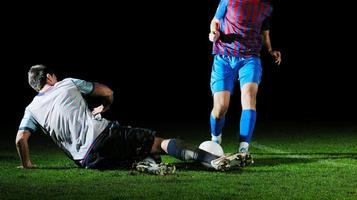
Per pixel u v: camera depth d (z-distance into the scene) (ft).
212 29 54.90
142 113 106.42
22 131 48.73
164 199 36.76
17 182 42.52
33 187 40.65
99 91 49.83
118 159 47.70
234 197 37.29
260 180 42.91
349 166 49.83
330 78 137.69
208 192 38.68
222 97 54.19
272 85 137.28
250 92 53.57
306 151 60.54
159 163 48.24
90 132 47.67
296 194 38.06
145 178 43.88
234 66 54.49
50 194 38.37
